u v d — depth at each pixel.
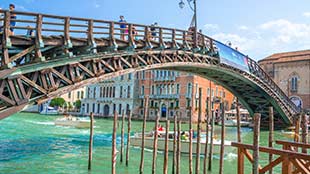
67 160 14.77
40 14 10.66
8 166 13.14
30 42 10.55
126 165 13.77
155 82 52.41
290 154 6.17
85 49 12.55
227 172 13.16
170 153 17.12
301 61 48.75
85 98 64.50
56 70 11.80
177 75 49.28
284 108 33.50
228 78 27.52
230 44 31.00
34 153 16.30
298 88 48.75
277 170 14.17
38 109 67.94
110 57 14.05
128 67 15.14
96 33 13.00
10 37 9.94
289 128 32.84
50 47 11.43
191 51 19.98
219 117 45.47
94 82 13.06
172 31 18.48
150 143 18.06
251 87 30.33
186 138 16.84
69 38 11.59
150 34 16.78
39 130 28.64
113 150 10.80
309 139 26.28
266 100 32.72
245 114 47.09
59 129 30.38
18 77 9.98
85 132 28.11
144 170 13.16
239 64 25.89
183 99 47.94
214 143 16.41
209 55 22.06
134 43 15.04
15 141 20.59
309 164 7.05
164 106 50.28
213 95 51.12
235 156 16.62
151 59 16.75
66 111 66.06
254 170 6.78
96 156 15.94
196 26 20.38
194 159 15.70
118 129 32.03
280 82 50.84
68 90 11.90
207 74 26.11
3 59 9.64
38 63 10.59
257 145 6.81
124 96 56.75
